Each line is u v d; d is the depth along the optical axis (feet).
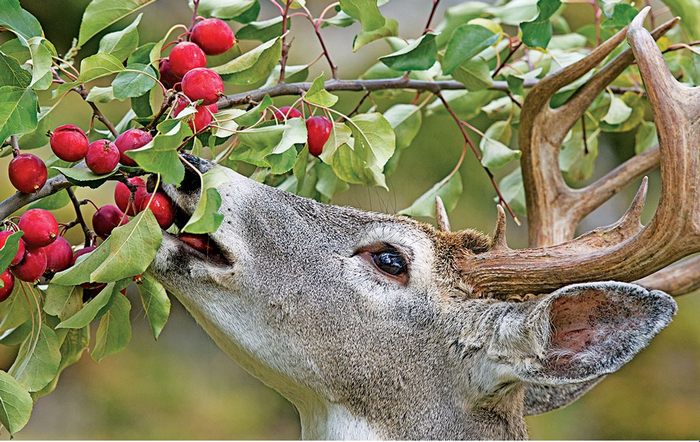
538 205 30.04
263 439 55.93
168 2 51.98
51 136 20.59
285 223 24.85
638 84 32.99
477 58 27.94
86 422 54.34
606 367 22.94
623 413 57.88
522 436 26.37
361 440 25.25
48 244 20.84
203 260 23.76
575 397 29.25
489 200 52.06
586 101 29.81
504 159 29.17
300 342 24.71
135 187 21.95
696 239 23.00
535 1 30.96
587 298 22.97
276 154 21.84
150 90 22.88
